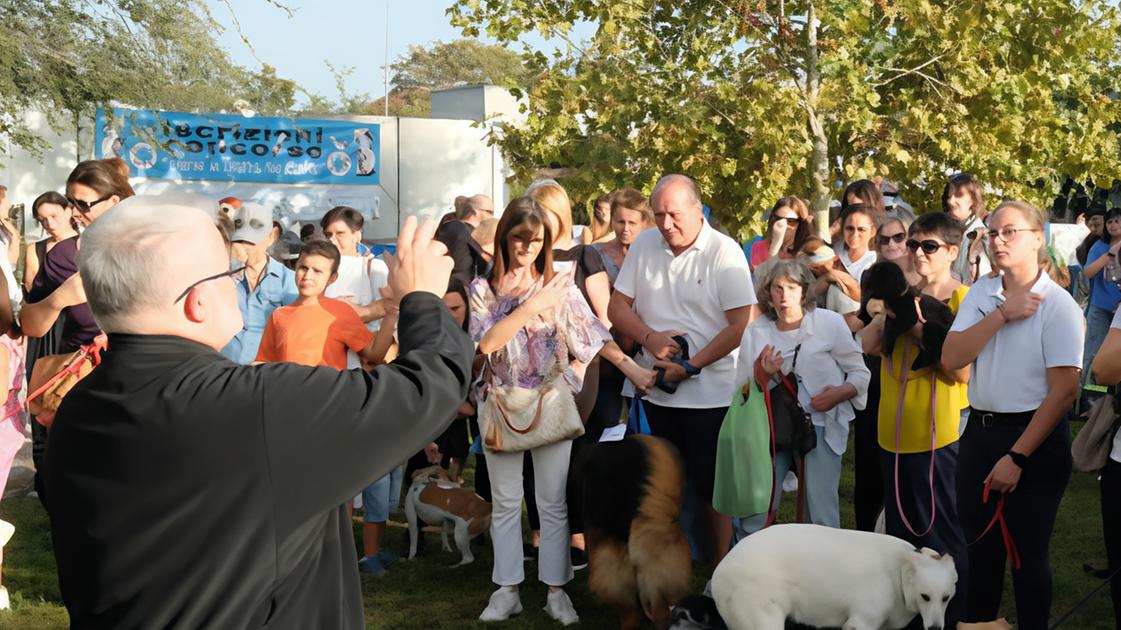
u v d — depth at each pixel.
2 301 4.91
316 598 1.93
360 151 21.16
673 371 5.59
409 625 5.46
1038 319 4.25
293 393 1.87
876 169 13.40
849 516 7.15
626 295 5.98
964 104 13.63
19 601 5.65
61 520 1.90
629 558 4.94
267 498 1.83
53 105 11.80
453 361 2.01
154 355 1.92
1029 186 14.12
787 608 4.17
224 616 1.80
